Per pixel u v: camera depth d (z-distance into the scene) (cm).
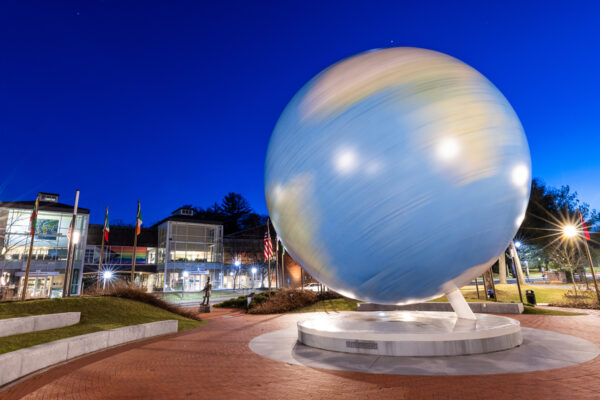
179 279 4684
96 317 1266
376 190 573
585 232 1947
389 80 605
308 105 651
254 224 8294
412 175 562
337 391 502
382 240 593
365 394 486
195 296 3725
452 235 587
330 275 700
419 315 939
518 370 573
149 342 991
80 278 3791
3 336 891
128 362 737
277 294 2270
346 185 587
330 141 601
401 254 603
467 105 590
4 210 3609
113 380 601
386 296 703
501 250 688
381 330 729
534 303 2039
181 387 552
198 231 5034
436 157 561
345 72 648
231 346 889
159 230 5097
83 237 3891
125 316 1345
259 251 5359
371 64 638
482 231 603
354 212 591
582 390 480
